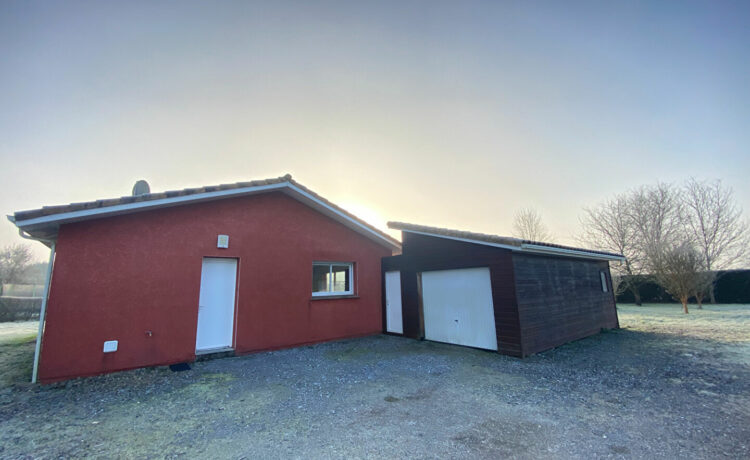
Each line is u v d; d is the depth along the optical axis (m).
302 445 3.28
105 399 4.67
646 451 3.05
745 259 20.16
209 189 6.90
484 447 3.19
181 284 6.72
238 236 7.66
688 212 21.83
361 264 10.38
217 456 3.07
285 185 8.08
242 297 7.55
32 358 7.05
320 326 8.99
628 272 22.31
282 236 8.47
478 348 8.02
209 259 7.34
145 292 6.28
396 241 10.89
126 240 6.18
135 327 6.11
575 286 9.88
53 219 5.30
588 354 7.48
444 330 8.86
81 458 3.04
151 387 5.21
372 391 5.01
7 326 13.34
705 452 3.01
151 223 6.49
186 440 3.41
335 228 9.77
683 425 3.63
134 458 3.04
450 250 8.75
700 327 11.16
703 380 5.34
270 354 7.61
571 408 4.24
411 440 3.36
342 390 5.07
